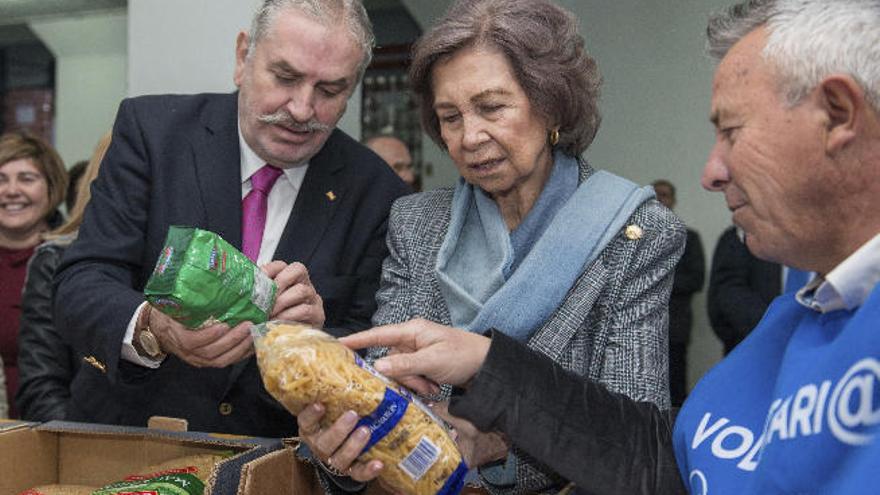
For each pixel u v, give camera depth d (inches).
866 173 31.8
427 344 44.9
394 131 194.2
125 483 47.8
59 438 53.7
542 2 52.6
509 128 51.2
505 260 54.0
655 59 198.1
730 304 135.0
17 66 280.1
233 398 67.9
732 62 34.0
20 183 113.6
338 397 38.6
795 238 33.9
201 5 120.7
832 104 31.3
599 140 203.3
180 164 67.8
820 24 31.3
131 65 124.3
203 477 49.3
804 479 31.0
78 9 247.8
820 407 31.3
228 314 48.2
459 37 50.8
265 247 68.4
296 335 40.2
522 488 50.4
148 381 65.7
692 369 164.9
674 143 198.4
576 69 52.7
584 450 43.9
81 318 59.9
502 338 45.0
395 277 58.7
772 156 32.8
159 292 46.7
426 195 61.5
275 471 43.5
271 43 60.9
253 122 63.7
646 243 53.5
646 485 43.6
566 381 45.2
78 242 66.5
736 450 37.5
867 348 30.1
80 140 281.7
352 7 62.5
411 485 39.9
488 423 43.6
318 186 69.0
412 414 39.7
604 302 53.2
